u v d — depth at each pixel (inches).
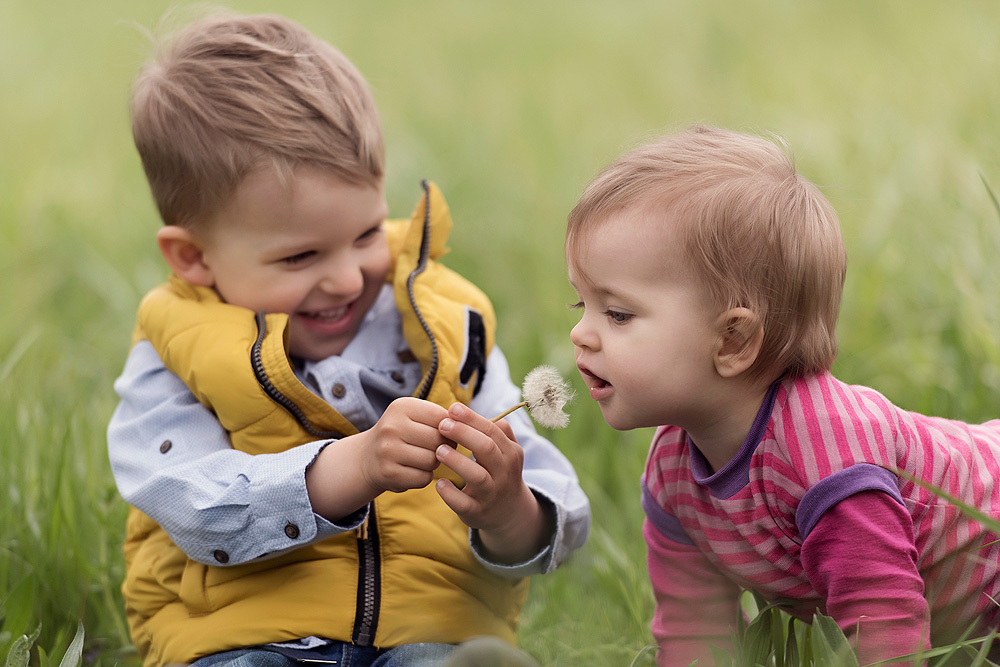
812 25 354.0
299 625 88.8
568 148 267.1
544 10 477.4
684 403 80.3
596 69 355.3
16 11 442.3
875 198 175.3
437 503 96.7
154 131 99.1
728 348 78.9
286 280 98.2
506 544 93.4
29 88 337.1
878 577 75.4
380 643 90.7
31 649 100.7
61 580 108.6
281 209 95.6
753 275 78.3
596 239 79.9
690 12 418.9
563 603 111.6
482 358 103.4
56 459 124.3
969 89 211.5
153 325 98.0
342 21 452.4
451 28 448.1
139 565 96.1
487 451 85.0
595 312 81.9
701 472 85.0
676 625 93.6
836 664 73.4
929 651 74.0
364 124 99.3
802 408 79.7
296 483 86.8
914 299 161.5
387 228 111.4
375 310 106.5
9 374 147.5
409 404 86.1
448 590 94.2
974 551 82.7
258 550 88.4
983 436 89.9
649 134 92.5
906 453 80.6
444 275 105.7
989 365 134.8
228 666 85.3
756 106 252.2
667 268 78.1
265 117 95.7
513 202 238.1
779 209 79.6
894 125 200.7
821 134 203.8
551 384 84.8
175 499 89.3
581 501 99.6
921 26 298.7
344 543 93.2
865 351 150.9
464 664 87.4
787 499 79.8
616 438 142.9
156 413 95.6
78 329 193.3
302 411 94.0
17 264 217.0
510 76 356.8
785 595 85.7
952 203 165.6
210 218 97.7
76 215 241.6
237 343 94.3
